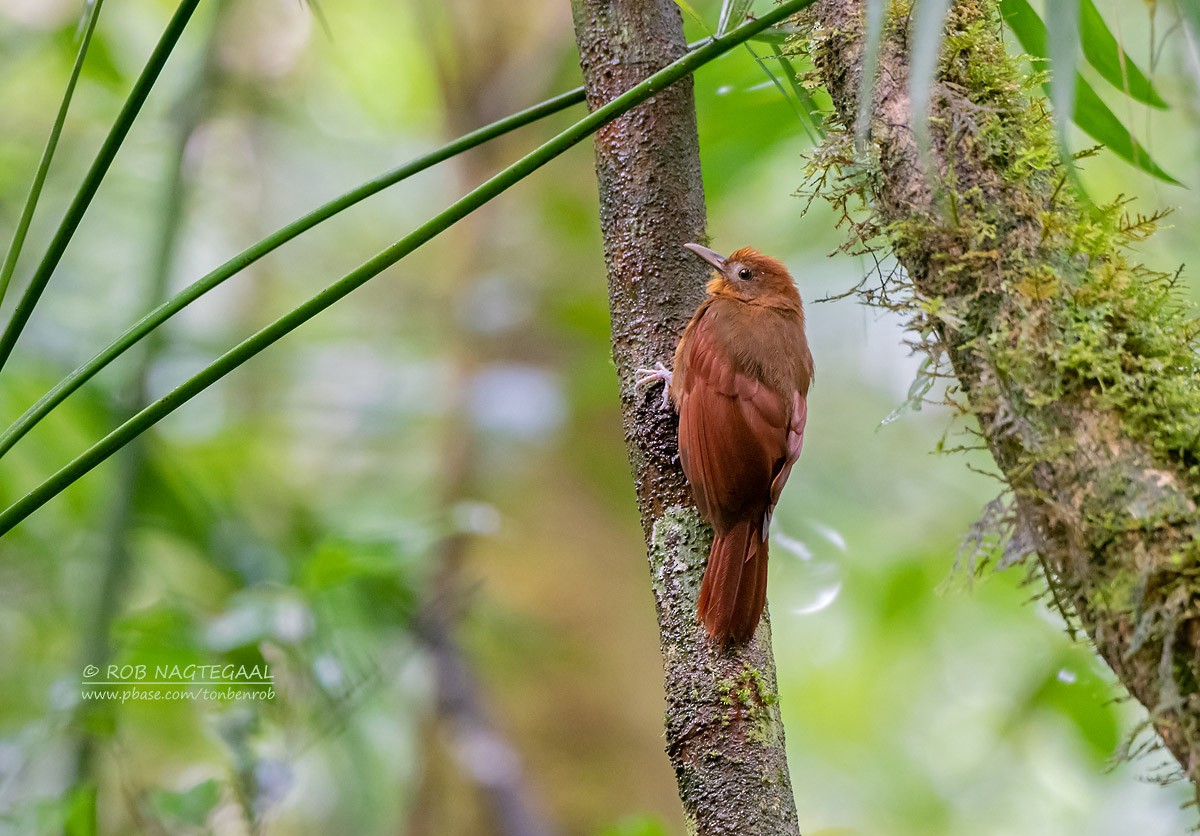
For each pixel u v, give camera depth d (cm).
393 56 1667
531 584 1156
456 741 1058
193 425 1269
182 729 934
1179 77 368
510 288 1299
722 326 696
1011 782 1393
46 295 1280
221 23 1167
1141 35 938
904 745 1524
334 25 1608
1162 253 912
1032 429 402
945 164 441
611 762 1105
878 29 339
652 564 575
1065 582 399
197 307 1582
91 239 1348
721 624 522
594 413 1246
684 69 444
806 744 1548
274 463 1382
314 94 1666
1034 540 402
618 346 593
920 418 1541
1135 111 998
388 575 863
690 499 579
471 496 1207
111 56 1190
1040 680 1029
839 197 518
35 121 1365
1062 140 320
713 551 555
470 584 1096
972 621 1441
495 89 1393
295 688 775
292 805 1064
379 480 1407
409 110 1705
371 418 1352
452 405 1268
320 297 440
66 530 1099
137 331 452
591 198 1388
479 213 1398
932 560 1359
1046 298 411
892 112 456
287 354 1512
